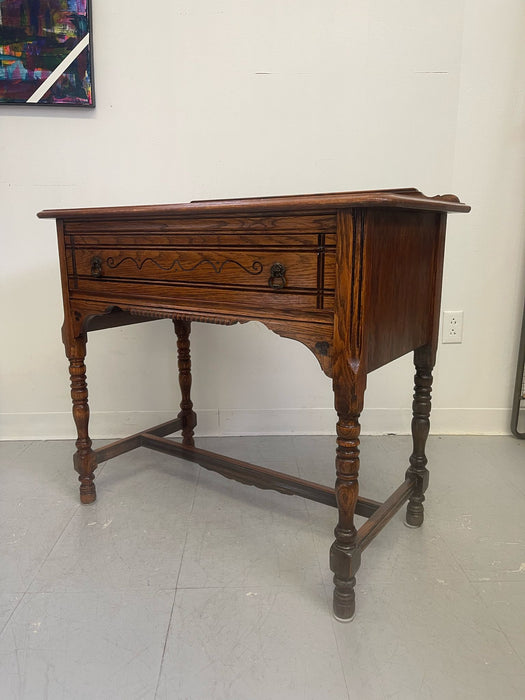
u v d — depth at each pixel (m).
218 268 1.00
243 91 1.61
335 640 0.92
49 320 1.75
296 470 1.58
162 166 1.65
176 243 1.05
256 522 1.31
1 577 1.09
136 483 1.52
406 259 0.98
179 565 1.13
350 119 1.62
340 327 0.86
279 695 0.81
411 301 1.04
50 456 1.70
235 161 1.65
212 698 0.80
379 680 0.83
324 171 1.66
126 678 0.84
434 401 1.84
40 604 1.01
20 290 1.72
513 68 1.58
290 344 1.79
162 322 1.77
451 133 1.63
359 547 0.96
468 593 1.04
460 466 1.60
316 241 0.86
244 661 0.87
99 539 1.23
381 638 0.92
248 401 1.84
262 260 0.94
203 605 1.01
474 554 1.16
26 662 0.87
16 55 1.53
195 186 1.67
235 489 1.48
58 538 1.23
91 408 1.83
